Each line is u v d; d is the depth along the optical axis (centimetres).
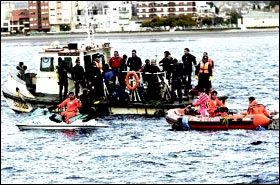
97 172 3098
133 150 3469
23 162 3278
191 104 4047
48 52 4469
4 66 10044
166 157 3312
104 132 3878
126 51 12681
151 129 3919
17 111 4562
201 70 4322
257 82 6531
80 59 4375
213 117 3816
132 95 4303
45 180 3000
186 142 3600
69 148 3541
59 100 4350
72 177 3034
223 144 3525
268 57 10800
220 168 3109
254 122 3769
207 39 19725
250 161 3203
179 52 12088
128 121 4153
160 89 4297
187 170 3100
